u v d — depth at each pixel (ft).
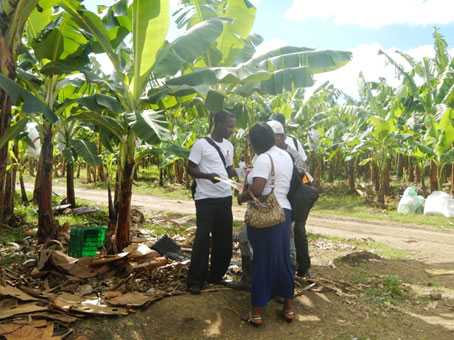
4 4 11.93
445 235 30.37
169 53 16.22
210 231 14.39
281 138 15.06
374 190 52.85
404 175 60.85
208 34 16.57
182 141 45.14
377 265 19.89
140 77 16.30
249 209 12.44
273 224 12.30
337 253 21.59
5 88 11.01
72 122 27.40
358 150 49.85
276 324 12.94
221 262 15.01
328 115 55.16
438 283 17.54
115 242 17.47
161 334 12.11
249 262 14.67
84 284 14.39
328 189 58.44
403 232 31.48
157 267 15.34
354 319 13.57
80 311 12.17
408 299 15.60
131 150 17.02
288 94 45.98
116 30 17.43
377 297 15.39
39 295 13.05
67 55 17.46
